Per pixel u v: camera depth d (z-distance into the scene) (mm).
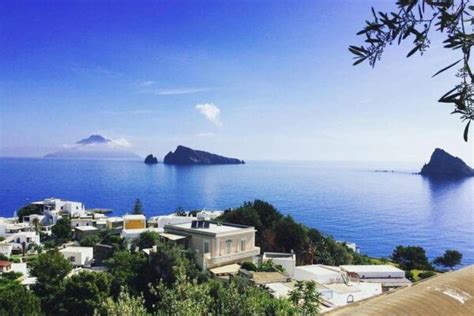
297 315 13695
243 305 13523
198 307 12695
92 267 60500
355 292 41406
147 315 13797
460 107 2158
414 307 3920
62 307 35031
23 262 67250
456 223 172125
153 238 57875
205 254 43656
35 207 120250
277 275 42844
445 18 2250
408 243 132875
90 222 102438
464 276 4656
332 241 66375
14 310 31766
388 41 2414
